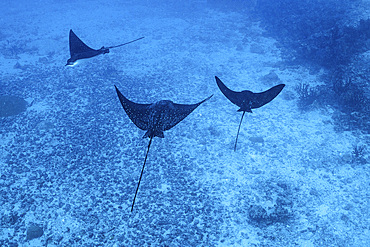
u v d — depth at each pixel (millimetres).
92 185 16719
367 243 12758
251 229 14000
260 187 16172
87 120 22391
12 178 17328
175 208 15195
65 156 18891
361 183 15758
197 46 34875
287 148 18797
